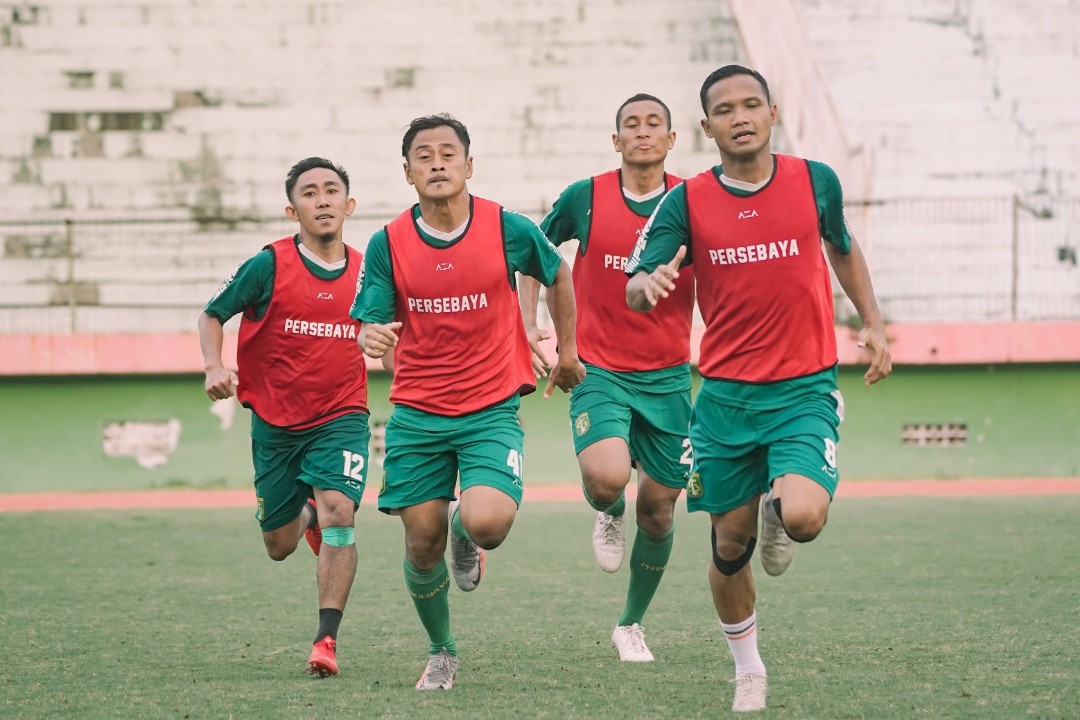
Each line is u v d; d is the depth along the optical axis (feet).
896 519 76.59
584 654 40.55
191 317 114.11
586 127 121.39
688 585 54.60
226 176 119.44
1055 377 104.73
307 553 66.28
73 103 119.85
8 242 115.34
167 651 41.55
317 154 120.37
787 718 31.04
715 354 33.65
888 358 33.47
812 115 117.91
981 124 122.42
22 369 103.04
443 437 36.22
